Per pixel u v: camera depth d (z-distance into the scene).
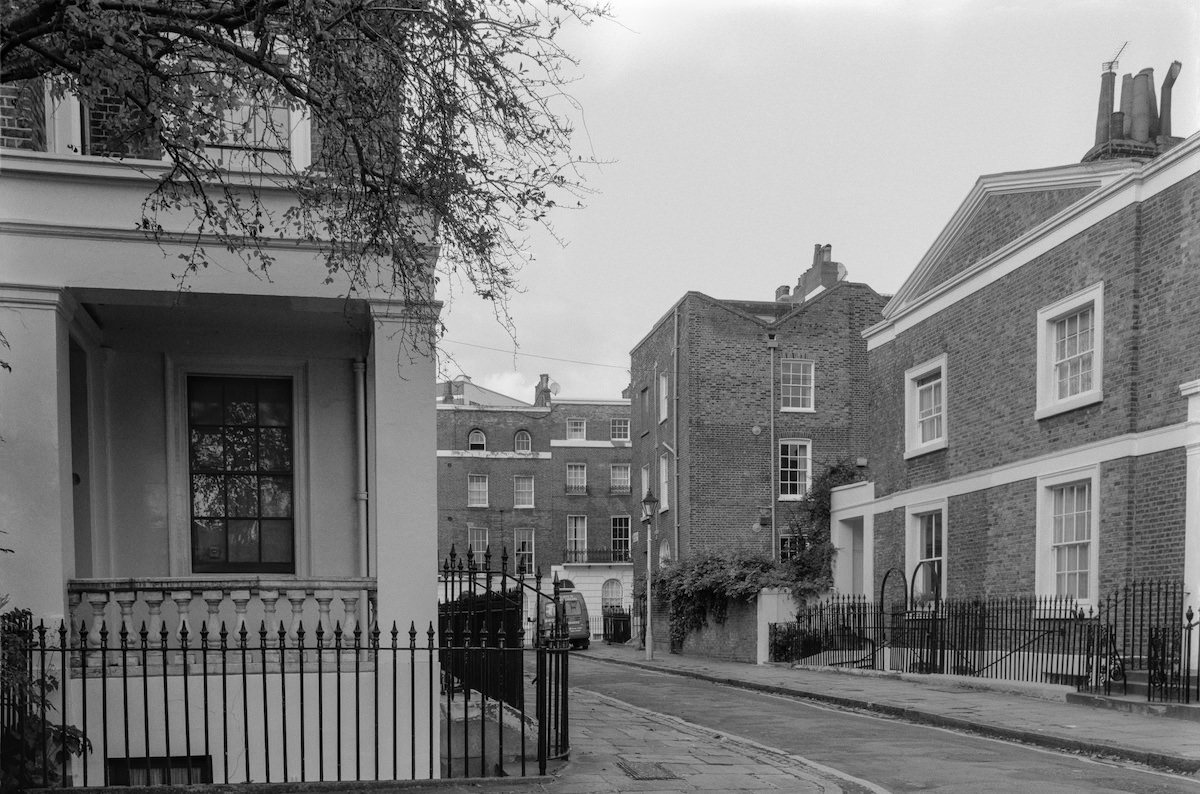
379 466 7.80
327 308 8.18
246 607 8.01
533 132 6.59
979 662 16.84
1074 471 15.33
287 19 6.26
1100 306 14.91
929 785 8.21
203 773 7.57
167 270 7.57
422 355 7.74
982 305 18.25
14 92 7.52
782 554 30.67
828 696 15.73
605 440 49.22
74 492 8.94
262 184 7.57
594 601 47.31
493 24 6.32
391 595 7.78
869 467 24.97
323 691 7.76
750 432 31.12
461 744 8.73
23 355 7.33
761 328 31.69
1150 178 14.08
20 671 6.61
